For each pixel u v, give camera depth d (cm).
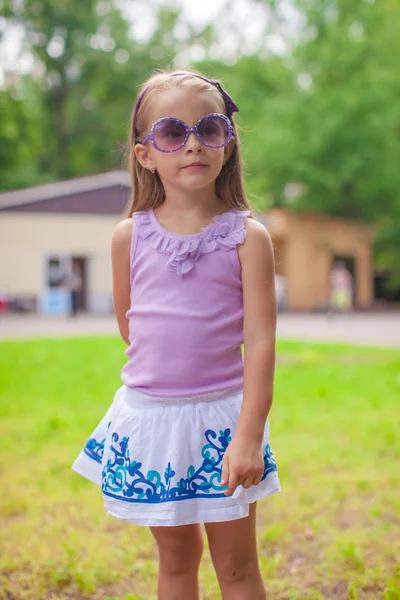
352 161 2723
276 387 723
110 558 289
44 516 341
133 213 198
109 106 3791
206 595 252
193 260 180
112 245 198
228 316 181
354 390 703
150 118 187
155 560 290
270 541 303
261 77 3303
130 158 201
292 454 442
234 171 198
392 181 2791
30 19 3550
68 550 283
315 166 2773
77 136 3841
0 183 3422
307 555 293
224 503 174
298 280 2745
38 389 735
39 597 259
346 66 2939
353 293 2869
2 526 329
